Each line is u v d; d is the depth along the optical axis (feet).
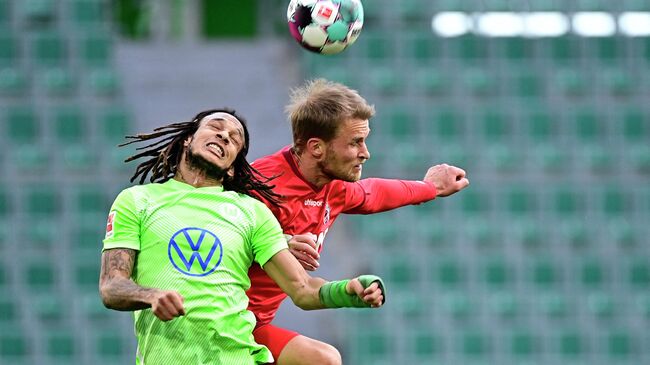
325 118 52.85
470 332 185.68
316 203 55.21
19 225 198.80
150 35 264.31
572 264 199.41
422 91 232.73
